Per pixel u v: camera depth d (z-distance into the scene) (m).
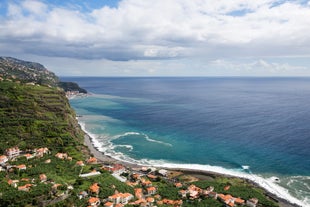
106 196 88.75
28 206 76.81
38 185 86.81
